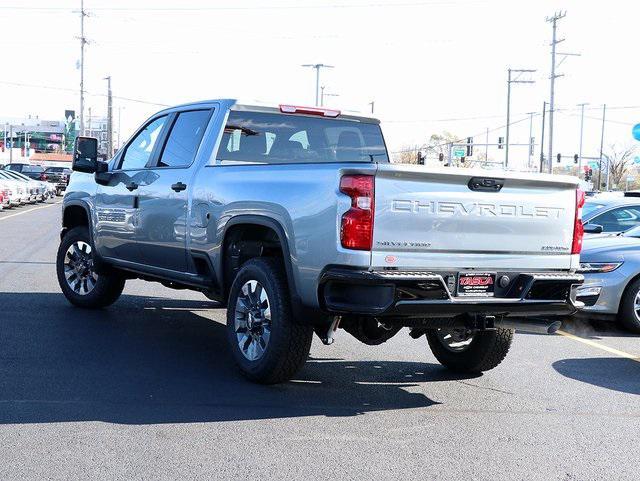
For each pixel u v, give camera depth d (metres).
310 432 5.07
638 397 6.29
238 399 5.77
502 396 6.20
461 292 5.61
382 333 5.89
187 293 10.99
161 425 5.10
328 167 5.51
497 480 4.35
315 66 68.94
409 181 5.39
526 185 5.82
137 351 7.19
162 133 7.88
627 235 10.55
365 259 5.27
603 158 89.69
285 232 5.79
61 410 5.34
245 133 7.27
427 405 5.85
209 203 6.71
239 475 4.28
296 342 5.87
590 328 9.74
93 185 8.80
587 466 4.62
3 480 4.11
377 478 4.30
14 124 166.75
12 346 7.19
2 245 17.27
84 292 9.23
